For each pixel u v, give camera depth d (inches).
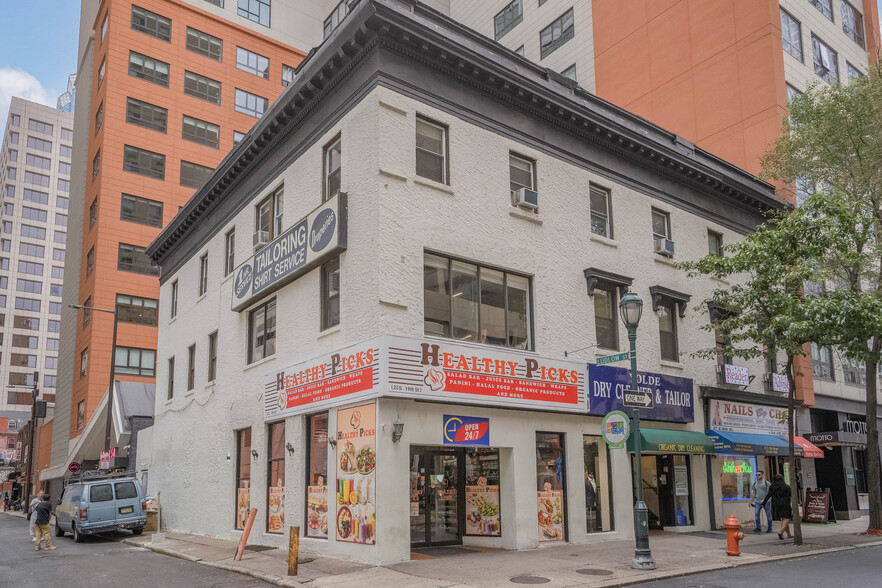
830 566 532.1
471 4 1879.9
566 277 720.3
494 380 613.3
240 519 800.3
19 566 636.7
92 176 1878.7
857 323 644.1
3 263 4473.4
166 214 1852.9
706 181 919.7
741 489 877.8
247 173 866.1
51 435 2121.1
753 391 931.3
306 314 684.1
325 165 691.4
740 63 1175.0
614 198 801.6
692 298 869.2
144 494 1067.3
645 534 511.5
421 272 597.6
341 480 589.0
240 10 2084.2
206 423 911.0
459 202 641.0
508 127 701.3
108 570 590.6
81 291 1877.5
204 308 963.3
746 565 540.7
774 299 674.8
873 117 814.5
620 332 765.3
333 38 649.0
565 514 665.6
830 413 1112.8
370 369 556.1
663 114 1295.5
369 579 469.4
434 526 623.2
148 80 1882.4
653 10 1344.7
